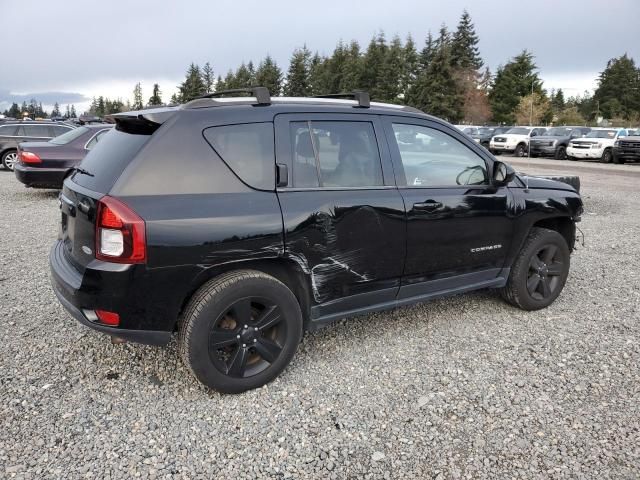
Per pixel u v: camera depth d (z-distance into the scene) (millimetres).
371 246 3484
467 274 4129
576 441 2754
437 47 63094
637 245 7285
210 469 2512
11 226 7805
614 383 3359
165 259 2785
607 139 24297
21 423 2805
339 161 3432
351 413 2994
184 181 2895
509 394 3211
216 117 3055
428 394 3203
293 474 2494
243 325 3080
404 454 2648
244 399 3121
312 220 3199
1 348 3670
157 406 3020
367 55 65875
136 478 2432
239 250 2971
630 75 81250
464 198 3938
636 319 4469
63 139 10117
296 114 3322
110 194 2768
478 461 2598
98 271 2756
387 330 4172
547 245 4551
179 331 3047
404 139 3777
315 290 3342
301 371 3475
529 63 64812
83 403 3020
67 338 3861
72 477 2416
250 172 3092
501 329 4215
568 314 4578
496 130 32562
